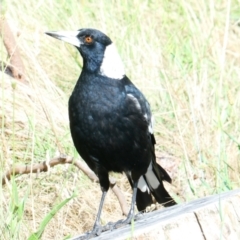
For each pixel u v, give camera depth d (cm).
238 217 846
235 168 1211
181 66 1445
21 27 1420
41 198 1108
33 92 1248
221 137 1256
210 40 1546
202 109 1329
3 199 979
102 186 982
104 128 945
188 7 1652
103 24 1506
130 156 963
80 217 1104
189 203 885
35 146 1184
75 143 967
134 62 1436
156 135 1308
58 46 1430
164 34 1588
